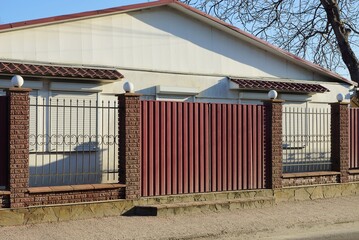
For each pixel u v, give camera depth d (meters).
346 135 14.11
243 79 15.97
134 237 8.88
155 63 14.62
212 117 11.90
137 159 10.72
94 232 9.09
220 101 15.59
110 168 12.81
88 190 10.18
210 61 15.63
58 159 12.45
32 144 11.19
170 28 14.93
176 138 11.38
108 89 13.50
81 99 13.10
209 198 11.58
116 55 13.98
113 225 9.62
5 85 12.05
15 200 9.38
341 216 11.34
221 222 10.25
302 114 15.33
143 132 10.96
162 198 11.01
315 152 15.33
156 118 11.14
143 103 11.00
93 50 13.63
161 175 11.11
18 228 9.16
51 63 12.78
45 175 11.12
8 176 9.41
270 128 12.58
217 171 11.88
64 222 9.72
